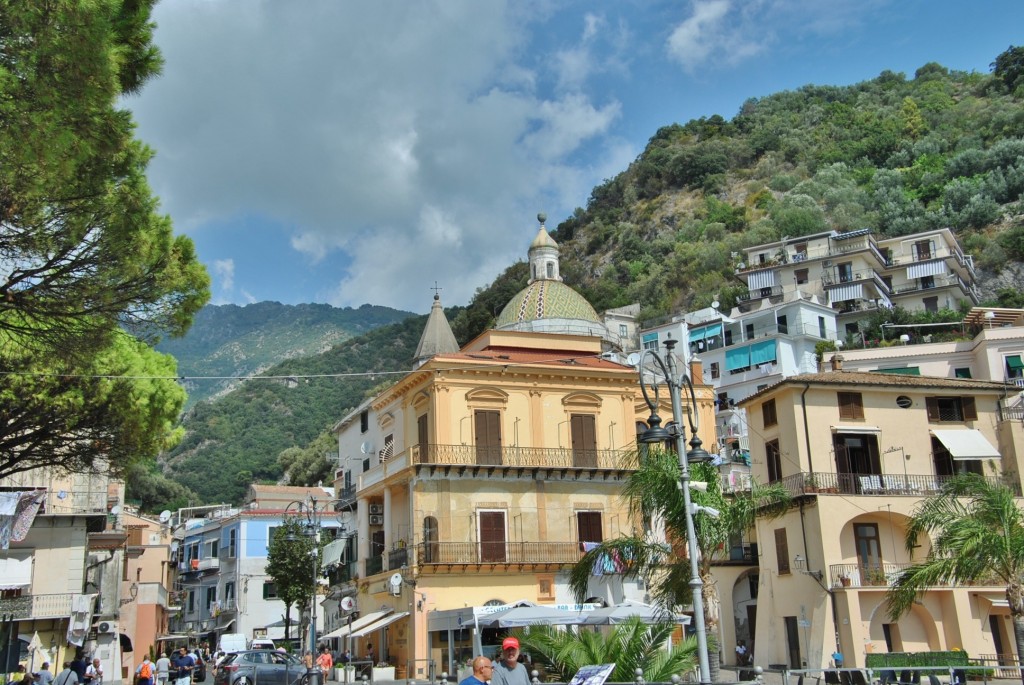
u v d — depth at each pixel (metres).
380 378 170.38
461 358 49.81
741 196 165.88
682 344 97.88
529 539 47.22
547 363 50.06
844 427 47.50
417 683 35.50
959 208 129.12
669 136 198.62
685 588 30.36
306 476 122.44
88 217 20.42
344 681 43.78
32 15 16.91
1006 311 75.06
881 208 136.75
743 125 191.50
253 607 77.50
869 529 46.03
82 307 21.72
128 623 59.59
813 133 176.12
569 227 187.88
